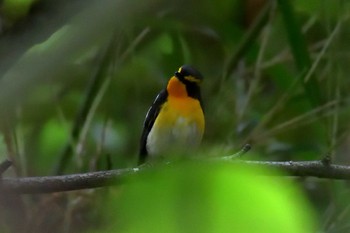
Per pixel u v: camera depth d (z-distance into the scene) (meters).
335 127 9.74
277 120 12.59
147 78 13.17
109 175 5.76
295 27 8.88
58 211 8.50
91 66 12.10
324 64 12.23
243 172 2.31
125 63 12.23
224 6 12.95
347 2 11.33
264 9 12.12
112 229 2.38
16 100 2.66
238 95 12.52
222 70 12.70
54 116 12.09
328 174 6.20
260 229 2.13
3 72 2.75
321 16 12.08
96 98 10.97
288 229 2.14
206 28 12.77
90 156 11.60
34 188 5.62
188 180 2.26
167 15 12.26
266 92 13.83
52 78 2.90
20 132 9.54
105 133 11.77
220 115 12.32
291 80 11.66
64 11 2.79
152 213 2.23
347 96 11.78
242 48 12.17
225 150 11.12
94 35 2.70
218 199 2.19
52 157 12.10
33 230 7.86
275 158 11.82
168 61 13.05
